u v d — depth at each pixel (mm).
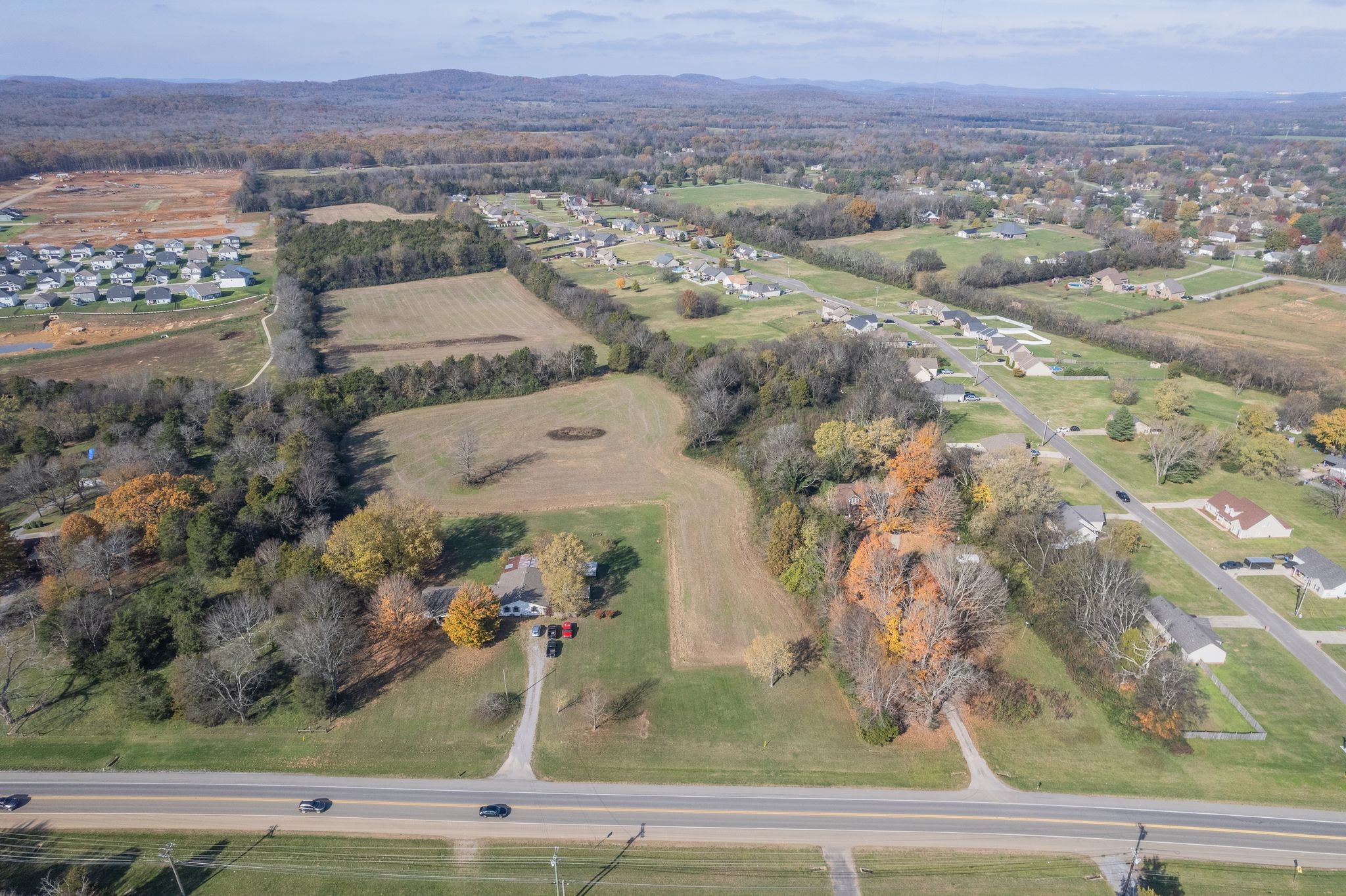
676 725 77500
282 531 104688
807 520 100562
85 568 93938
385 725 77750
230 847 65000
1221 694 80188
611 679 83562
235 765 73062
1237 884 60875
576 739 75875
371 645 88812
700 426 134375
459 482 125188
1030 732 76062
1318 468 126250
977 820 66938
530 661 86250
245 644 83875
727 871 62719
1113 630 84438
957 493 107812
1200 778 70562
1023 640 88938
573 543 94875
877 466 116438
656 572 101938
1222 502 112625
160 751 74625
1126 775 71062
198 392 142000
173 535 99625
